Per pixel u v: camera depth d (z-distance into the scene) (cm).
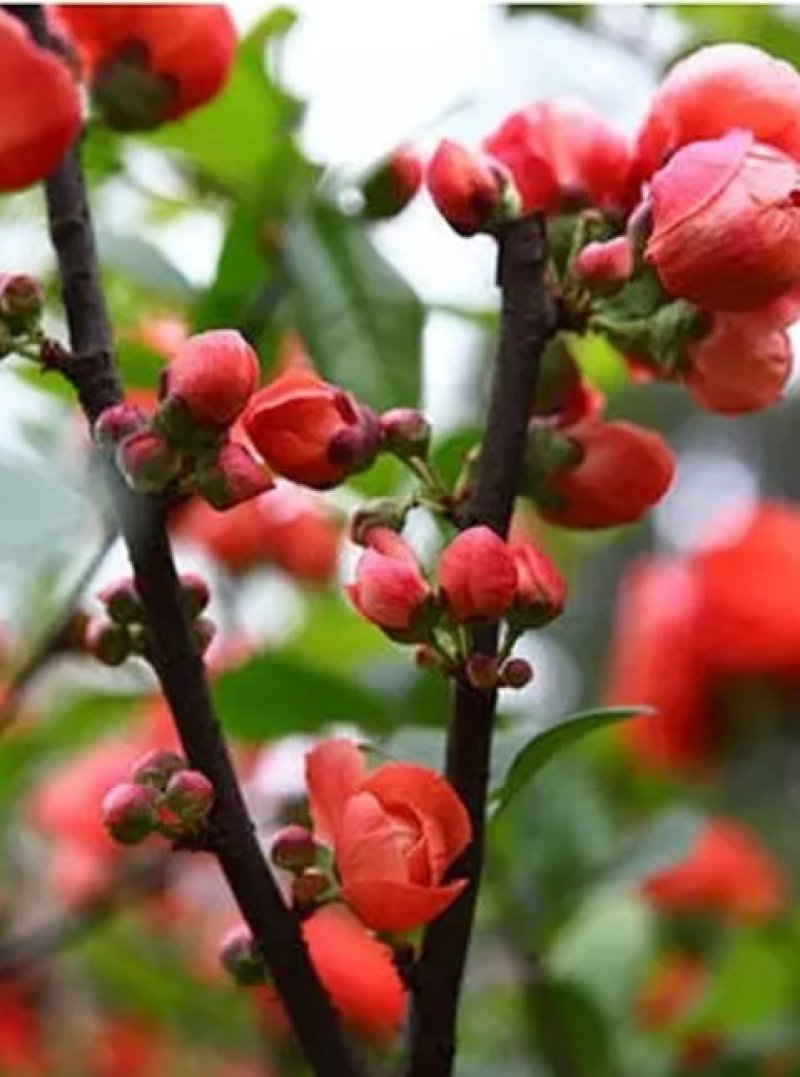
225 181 92
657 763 120
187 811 69
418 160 86
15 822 126
